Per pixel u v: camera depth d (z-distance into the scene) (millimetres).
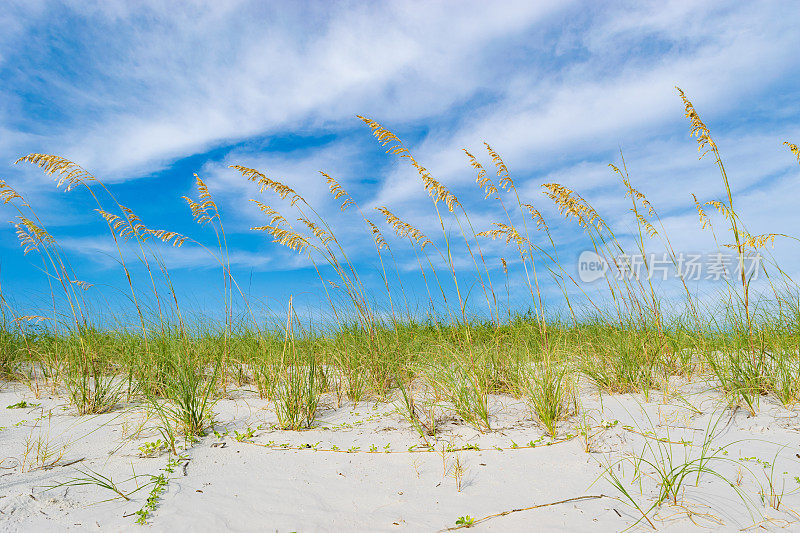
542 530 2650
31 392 5441
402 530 2697
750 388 4562
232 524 2754
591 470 3395
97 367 5727
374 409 4945
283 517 2842
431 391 5195
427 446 3914
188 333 6273
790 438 3768
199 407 4789
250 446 3930
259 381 5438
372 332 6062
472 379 4852
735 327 5164
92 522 2727
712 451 3627
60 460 3588
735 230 4750
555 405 4340
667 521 2709
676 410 4500
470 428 4242
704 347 5461
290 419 4465
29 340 6680
